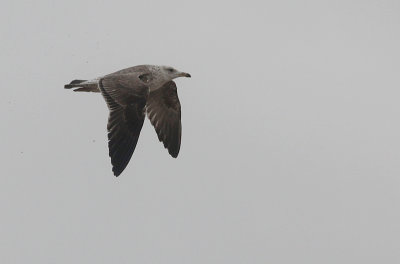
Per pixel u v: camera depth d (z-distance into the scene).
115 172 15.45
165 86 18.42
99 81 16.41
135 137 15.82
